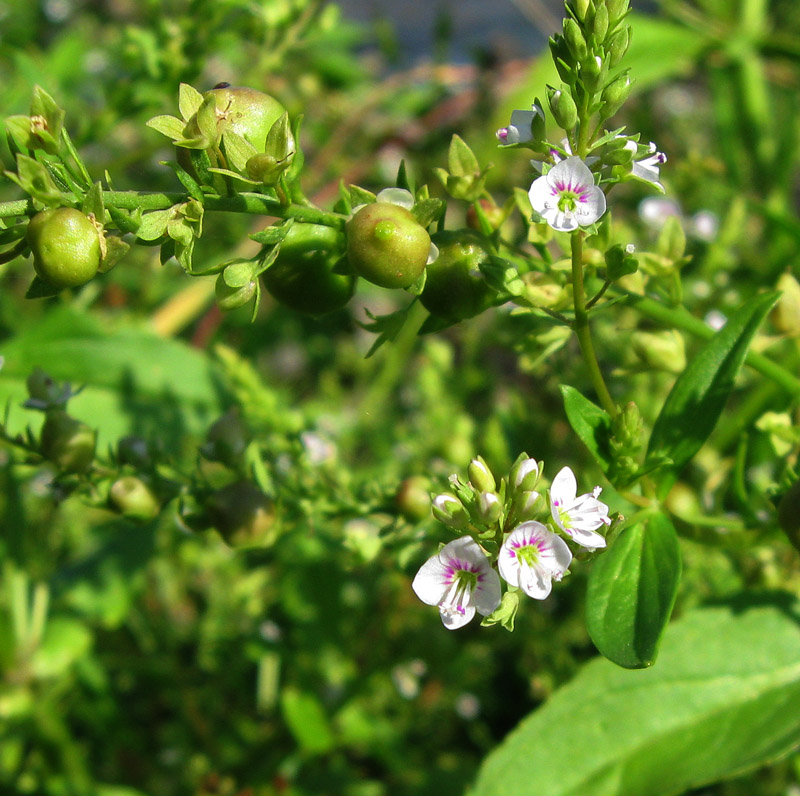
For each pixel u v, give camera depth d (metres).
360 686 0.16
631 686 0.10
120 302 0.21
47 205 0.07
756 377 0.15
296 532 0.15
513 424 0.15
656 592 0.08
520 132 0.08
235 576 0.18
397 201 0.08
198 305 0.20
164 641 0.18
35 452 0.10
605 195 0.08
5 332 0.19
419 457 0.16
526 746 0.10
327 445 0.13
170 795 0.17
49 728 0.16
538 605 0.15
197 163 0.08
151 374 0.16
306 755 0.16
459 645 0.16
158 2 0.15
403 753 0.16
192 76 0.15
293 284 0.08
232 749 0.17
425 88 0.25
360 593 0.17
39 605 0.16
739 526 0.10
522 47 0.28
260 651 0.16
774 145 0.21
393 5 0.38
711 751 0.10
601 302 0.10
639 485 0.10
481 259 0.08
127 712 0.18
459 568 0.07
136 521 0.10
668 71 0.21
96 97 0.23
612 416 0.09
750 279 0.16
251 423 0.14
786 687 0.10
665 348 0.10
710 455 0.13
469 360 0.17
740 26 0.22
